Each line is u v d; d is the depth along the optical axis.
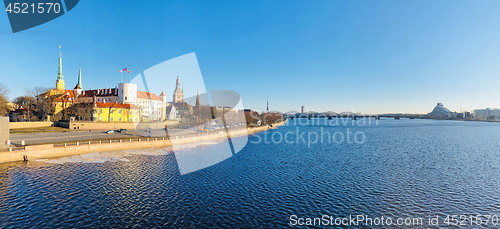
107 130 112.69
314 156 76.88
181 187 43.03
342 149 93.12
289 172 55.38
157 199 37.28
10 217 30.20
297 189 43.50
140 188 41.81
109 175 48.44
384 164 65.62
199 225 29.75
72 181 43.94
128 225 29.23
